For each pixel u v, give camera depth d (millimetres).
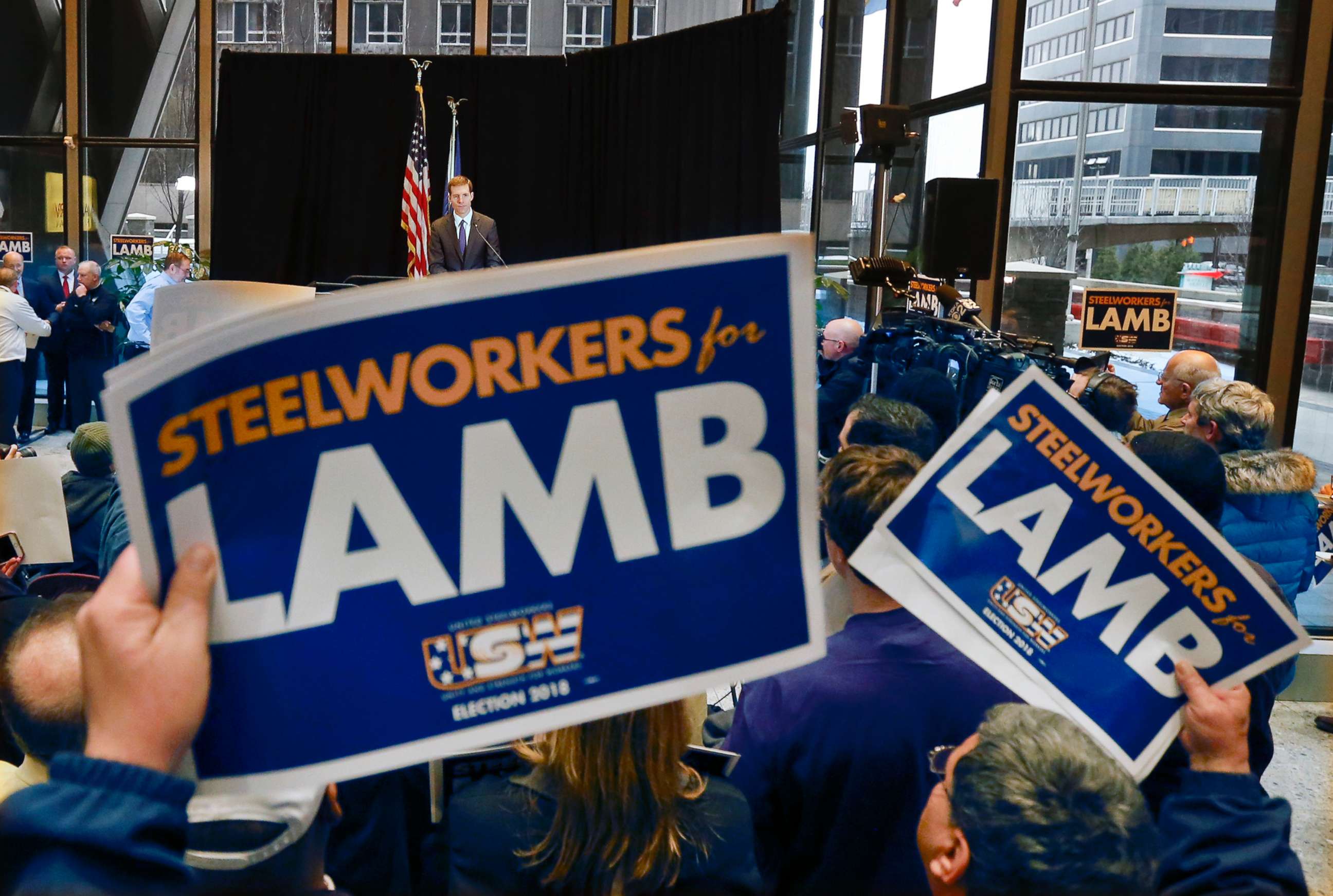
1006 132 5289
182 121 10781
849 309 7242
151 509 770
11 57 10633
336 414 805
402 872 1669
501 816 1282
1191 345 5406
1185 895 1138
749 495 860
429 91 9617
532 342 828
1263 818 1157
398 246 9875
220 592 794
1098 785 877
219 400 784
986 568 1208
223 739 812
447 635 836
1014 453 1200
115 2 10633
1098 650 1208
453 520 832
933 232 4766
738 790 1357
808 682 1535
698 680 865
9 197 10820
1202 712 1183
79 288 9617
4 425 8992
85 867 668
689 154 8062
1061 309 5410
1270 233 5230
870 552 1212
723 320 842
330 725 824
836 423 4461
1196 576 1193
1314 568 4164
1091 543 1200
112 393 759
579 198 9492
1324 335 5246
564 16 9992
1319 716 4488
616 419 841
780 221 7266
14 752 1855
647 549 854
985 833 869
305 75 9734
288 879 1059
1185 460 2029
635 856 1248
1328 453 5281
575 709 855
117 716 715
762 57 7273
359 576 821
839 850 1508
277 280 9938
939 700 1506
